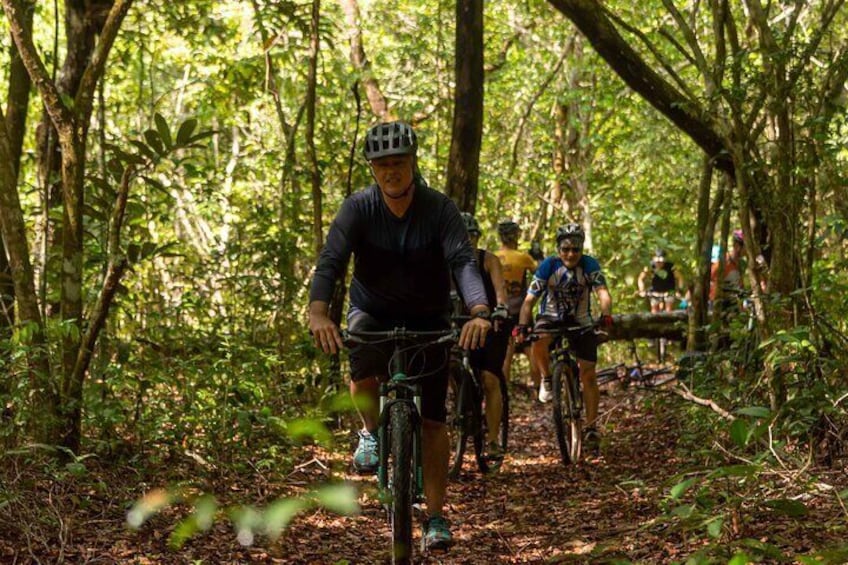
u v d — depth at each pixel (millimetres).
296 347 9406
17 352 5898
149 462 6812
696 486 6098
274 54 13430
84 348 6473
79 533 5344
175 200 11156
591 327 9000
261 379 8602
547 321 9203
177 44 16875
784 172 7879
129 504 5922
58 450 6234
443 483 5156
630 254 17766
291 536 5820
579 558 5098
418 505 5164
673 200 19203
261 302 10180
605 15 10195
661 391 9312
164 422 7395
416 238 4816
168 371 7988
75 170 6617
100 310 6512
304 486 7066
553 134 22312
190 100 21266
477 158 11141
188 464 7117
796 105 8312
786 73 8453
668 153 19234
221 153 19625
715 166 10406
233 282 10430
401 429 4582
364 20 19016
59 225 8227
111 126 19672
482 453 8711
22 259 6293
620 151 20844
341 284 10336
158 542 5383
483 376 8859
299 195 11766
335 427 9250
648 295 18141
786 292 7914
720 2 9766
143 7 13805
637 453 8914
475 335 4523
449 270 5000
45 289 7520
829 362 6715
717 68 8922
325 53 17469
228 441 7438
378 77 19359
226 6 15992
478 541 6121
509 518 6777
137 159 6668
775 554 3584
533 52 21344
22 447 5645
